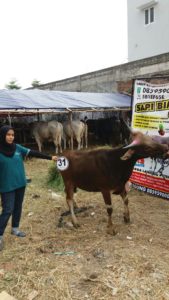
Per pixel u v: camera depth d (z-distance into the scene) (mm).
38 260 4633
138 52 24281
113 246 4984
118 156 5168
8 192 4887
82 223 5926
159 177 7262
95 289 3936
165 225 5801
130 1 24297
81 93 17391
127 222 5840
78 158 5539
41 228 5754
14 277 4266
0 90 15391
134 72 17953
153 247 4957
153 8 22688
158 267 4375
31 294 3887
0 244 4973
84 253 4812
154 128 7109
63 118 18656
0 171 4840
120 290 3895
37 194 7703
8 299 3740
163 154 5121
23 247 5035
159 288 3918
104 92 20172
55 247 5020
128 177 5391
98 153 5363
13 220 5320
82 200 7230
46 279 4176
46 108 12859
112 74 19391
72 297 3812
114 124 16453
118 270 4309
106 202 5391
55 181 8352
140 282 4043
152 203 6996
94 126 17578
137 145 5043
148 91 7180
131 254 4719
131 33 24656
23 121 18344
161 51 22438
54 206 6816
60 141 14641
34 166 11414
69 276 4227
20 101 13469
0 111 11914
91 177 5383
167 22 21719
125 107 15438
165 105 6828
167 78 6746
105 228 5668
